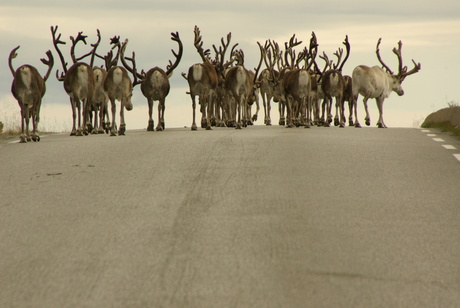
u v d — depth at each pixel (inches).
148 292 933.8
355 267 1026.1
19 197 1523.1
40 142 2613.2
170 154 2041.1
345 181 1624.0
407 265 1034.7
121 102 3009.4
